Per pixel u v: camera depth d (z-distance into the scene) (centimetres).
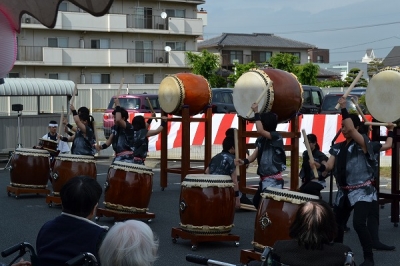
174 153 1931
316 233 392
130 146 1068
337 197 734
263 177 846
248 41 5334
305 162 914
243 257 704
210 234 815
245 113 1049
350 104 1988
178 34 4241
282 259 399
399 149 977
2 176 1587
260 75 1030
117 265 310
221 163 931
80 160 1100
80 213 401
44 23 462
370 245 716
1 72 475
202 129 1848
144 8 4131
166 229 941
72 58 3862
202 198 805
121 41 4091
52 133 1391
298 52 5491
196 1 4272
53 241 393
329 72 6003
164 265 741
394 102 897
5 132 1886
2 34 466
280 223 656
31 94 1886
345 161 720
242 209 1109
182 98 1301
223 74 4425
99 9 407
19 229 941
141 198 960
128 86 3838
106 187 962
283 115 1038
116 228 318
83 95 3547
